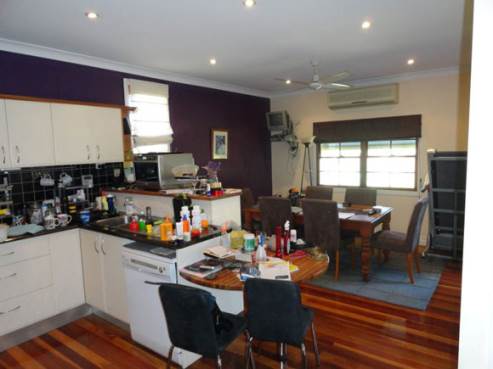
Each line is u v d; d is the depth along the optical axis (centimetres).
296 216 433
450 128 501
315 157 630
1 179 325
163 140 472
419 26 314
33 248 298
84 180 383
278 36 333
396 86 525
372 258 470
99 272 313
